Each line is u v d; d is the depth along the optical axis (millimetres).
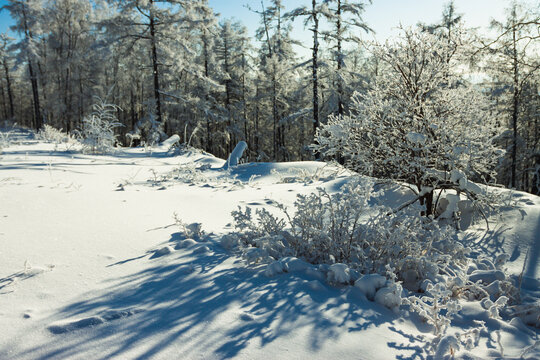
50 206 4012
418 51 4691
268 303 2137
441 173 4605
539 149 21734
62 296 2135
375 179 4980
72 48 31047
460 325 2186
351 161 5168
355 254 3025
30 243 2924
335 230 3137
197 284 2371
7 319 1819
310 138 35562
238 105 34094
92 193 4965
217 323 1866
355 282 2471
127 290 2248
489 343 1953
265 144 38781
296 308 2088
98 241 3123
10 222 3352
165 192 5633
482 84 17047
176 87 31375
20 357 1515
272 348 1659
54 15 30531
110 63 30969
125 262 2734
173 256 2895
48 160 8742
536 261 3490
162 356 1553
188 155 14008
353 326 1946
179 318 1906
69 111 30344
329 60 21125
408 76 4723
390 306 2260
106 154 12195
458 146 4371
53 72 30844
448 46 4676
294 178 7984
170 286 2330
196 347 1634
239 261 2840
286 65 30016
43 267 2502
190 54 22016
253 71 34938
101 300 2102
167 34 21656
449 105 4629
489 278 2834
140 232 3475
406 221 3201
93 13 32656
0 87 54438
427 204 4809
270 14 30844
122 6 20609
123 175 7520
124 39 21562
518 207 4719
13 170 6465
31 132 29781
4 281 2268
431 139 4641
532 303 2467
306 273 2639
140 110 37375
